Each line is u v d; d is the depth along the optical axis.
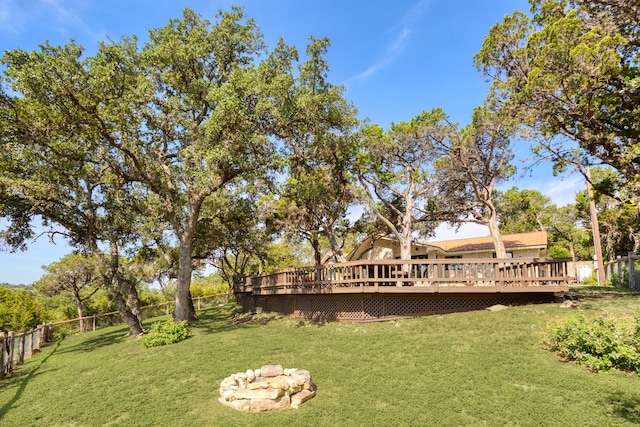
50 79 13.27
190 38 17.19
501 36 15.22
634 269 17.52
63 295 33.88
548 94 11.63
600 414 6.19
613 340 7.85
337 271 14.56
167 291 31.50
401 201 23.11
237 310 24.14
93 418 7.17
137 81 15.66
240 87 14.08
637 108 11.78
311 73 16.86
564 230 39.12
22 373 11.95
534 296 13.23
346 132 17.47
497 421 6.25
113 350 13.57
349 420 6.54
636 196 11.48
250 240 23.55
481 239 28.70
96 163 16.62
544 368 8.01
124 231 19.27
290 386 7.39
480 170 20.70
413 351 9.70
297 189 17.17
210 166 14.02
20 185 14.52
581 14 12.59
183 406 7.43
